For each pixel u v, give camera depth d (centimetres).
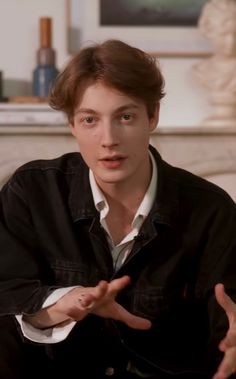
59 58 309
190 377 162
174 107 312
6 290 155
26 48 308
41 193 167
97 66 142
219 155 288
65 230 162
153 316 160
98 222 159
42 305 147
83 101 145
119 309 139
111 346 160
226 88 291
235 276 161
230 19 285
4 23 307
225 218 163
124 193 156
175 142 288
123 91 142
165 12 308
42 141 285
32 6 307
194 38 309
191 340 167
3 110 280
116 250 160
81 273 160
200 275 163
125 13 307
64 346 159
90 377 163
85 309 137
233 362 139
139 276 159
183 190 165
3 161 285
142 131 147
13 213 165
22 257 162
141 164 155
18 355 157
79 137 149
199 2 308
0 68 308
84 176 164
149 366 161
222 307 144
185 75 312
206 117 312
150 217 158
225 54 290
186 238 161
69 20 306
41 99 284
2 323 156
